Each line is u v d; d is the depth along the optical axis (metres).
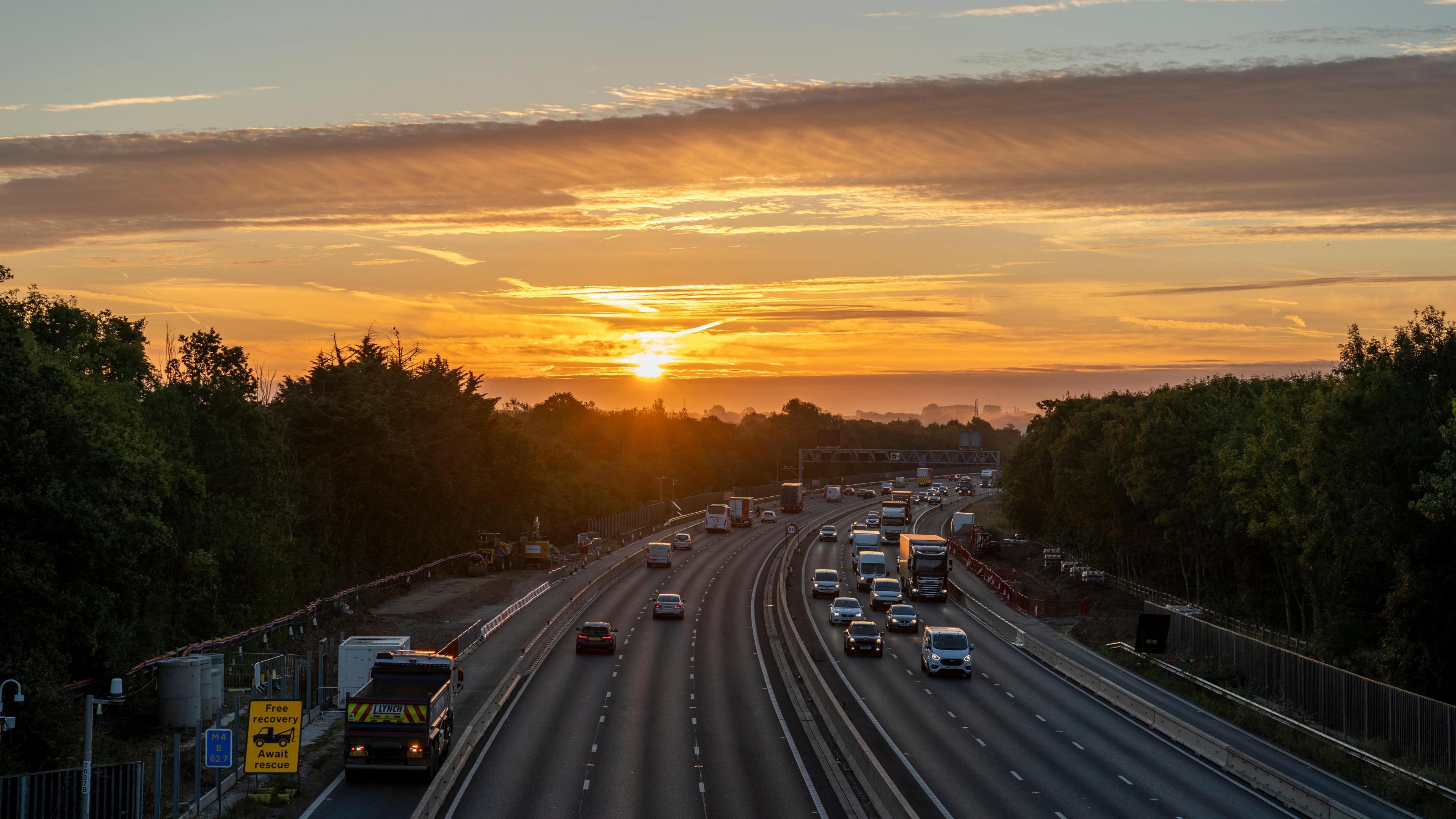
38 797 25.12
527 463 125.62
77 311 54.59
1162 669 52.31
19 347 34.91
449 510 103.62
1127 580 92.44
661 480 186.50
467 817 27.77
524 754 34.84
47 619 33.81
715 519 143.25
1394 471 46.25
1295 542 56.59
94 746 32.44
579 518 144.00
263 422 66.81
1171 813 28.59
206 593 54.78
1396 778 31.91
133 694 40.81
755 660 55.66
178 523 54.41
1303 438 51.66
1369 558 50.47
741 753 35.25
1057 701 45.62
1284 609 72.25
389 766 30.03
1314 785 32.22
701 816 28.03
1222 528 68.81
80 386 42.19
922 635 66.00
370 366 100.56
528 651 54.94
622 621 70.31
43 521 34.03
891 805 27.56
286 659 45.47
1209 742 35.53
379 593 78.31
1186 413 77.56
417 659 32.81
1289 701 45.41
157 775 25.98
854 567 106.12
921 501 199.00
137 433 48.75
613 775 32.25
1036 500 129.25
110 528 36.44
